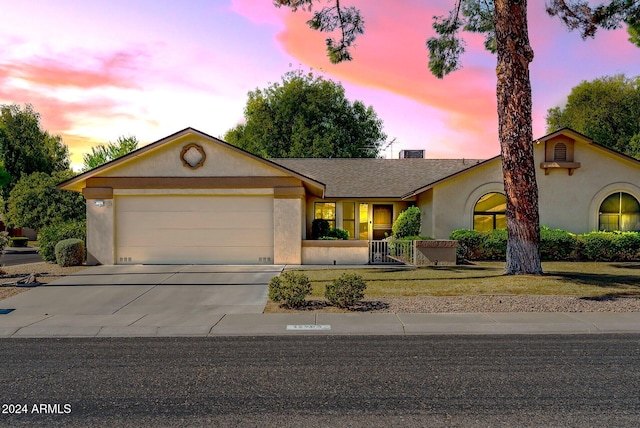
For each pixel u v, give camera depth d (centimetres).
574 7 1585
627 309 1015
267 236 1800
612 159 2094
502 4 1390
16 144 4428
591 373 620
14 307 1094
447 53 1917
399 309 1031
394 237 1995
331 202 2380
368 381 593
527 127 1384
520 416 482
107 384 588
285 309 1054
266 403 521
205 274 1547
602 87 4816
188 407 511
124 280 1437
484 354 717
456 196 2078
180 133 1767
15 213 3362
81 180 1775
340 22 1717
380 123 4788
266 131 4409
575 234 2083
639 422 466
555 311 1004
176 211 1795
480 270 1598
